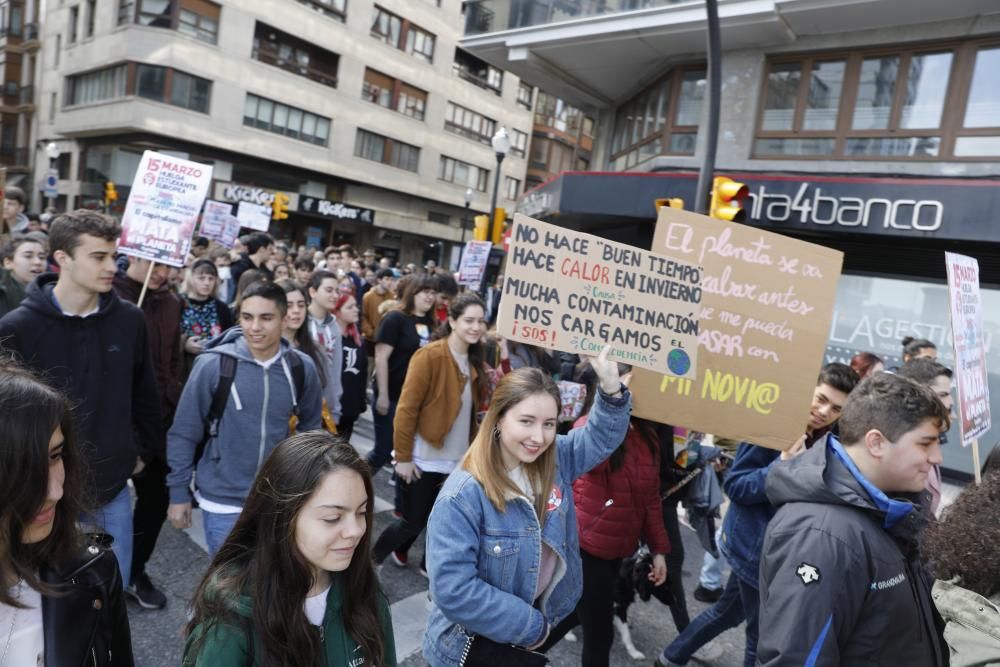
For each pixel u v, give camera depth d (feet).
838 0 28.53
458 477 6.85
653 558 10.41
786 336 9.06
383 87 112.57
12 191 20.15
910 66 30.25
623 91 45.16
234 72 93.09
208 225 35.63
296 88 100.17
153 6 86.89
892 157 30.66
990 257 27.73
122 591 5.32
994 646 4.64
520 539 6.77
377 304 27.68
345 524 4.89
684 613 12.21
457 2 121.19
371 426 25.30
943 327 28.58
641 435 9.70
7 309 13.07
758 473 9.33
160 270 13.57
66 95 101.60
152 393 10.21
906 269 30.01
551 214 44.11
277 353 10.07
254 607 4.77
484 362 13.62
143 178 13.79
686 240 8.81
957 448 26.71
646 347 8.31
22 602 4.50
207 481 9.61
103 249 8.76
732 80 34.91
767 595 5.80
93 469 8.91
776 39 32.96
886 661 5.56
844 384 9.88
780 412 9.04
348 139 108.27
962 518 5.19
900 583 5.60
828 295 9.17
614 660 11.67
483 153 131.85
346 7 104.37
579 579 7.61
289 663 4.79
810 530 5.63
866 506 5.64
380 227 117.60
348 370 18.22
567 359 21.11
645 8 33.83
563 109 145.28
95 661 4.90
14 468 4.16
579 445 8.07
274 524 4.86
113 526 9.32
